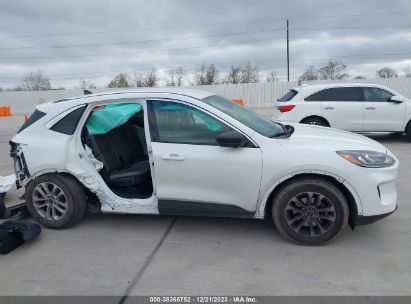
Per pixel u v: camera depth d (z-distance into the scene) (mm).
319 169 4020
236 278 3584
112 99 4711
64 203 4816
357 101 10461
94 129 4898
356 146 4195
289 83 32812
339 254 3980
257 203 4234
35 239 4625
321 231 4125
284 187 4160
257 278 3570
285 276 3588
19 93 37906
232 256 4020
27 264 4016
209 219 5043
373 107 10375
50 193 4848
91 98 4836
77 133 4785
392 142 10711
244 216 4312
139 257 4070
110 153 5125
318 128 5043
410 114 10383
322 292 3312
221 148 4215
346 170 3988
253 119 4676
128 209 4648
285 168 4070
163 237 4555
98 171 4812
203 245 4305
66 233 4773
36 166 4805
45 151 4785
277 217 4219
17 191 6578
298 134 4504
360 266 3723
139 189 4922
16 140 4953
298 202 4148
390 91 10555
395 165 4195
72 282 3627
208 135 4305
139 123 5883
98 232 4770
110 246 4363
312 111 10508
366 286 3379
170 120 4430
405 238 4305
